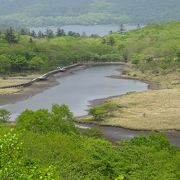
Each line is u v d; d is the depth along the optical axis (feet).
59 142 181.27
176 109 474.90
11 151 83.25
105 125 418.92
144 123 418.92
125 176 140.67
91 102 541.75
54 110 301.02
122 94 595.06
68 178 136.15
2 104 538.06
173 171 154.10
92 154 162.20
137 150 180.24
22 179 79.61
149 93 579.89
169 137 373.81
